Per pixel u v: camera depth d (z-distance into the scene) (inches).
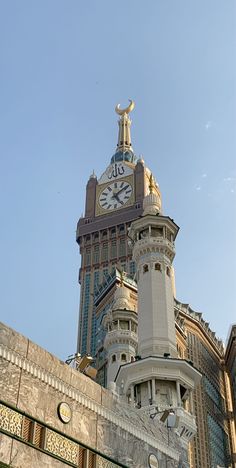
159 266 3021.7
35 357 1341.0
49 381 1350.9
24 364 1306.6
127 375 2586.1
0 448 1164.5
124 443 1519.4
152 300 2869.1
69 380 1412.4
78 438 1359.5
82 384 1453.0
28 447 1221.7
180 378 2519.7
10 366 1272.1
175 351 2748.5
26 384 1288.1
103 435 1451.8
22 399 1262.3
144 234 3174.2
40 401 1302.9
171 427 1765.5
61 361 1412.4
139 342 2775.6
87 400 1446.9
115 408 1546.5
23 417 1245.7
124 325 4109.3
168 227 3154.5
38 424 1270.9
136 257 3107.8
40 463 1230.9
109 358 3946.9
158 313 2822.3
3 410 1209.4
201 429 7642.7
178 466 1686.8
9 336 1301.7
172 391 2509.8
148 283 2947.8
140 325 2829.7
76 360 2915.8
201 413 7854.3
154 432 1669.5
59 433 1310.3
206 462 7352.4
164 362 2529.5
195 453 7253.9
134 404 2476.6
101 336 7554.1
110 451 1446.9
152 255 3036.4
